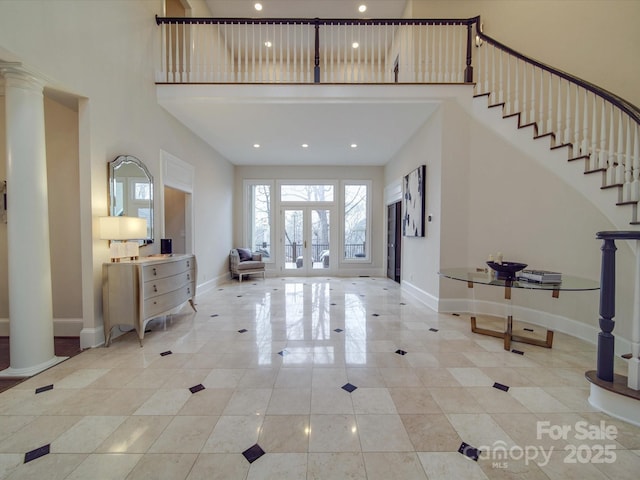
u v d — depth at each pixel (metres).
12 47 2.10
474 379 2.23
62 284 3.08
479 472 1.37
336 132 5.06
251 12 5.21
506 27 4.29
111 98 3.08
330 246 7.71
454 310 4.10
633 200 2.58
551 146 3.30
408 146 5.48
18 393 2.03
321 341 3.02
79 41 2.66
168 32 4.40
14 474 1.36
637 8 3.40
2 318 3.07
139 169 3.55
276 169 7.60
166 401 1.94
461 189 3.99
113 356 2.63
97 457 1.46
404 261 5.55
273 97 3.97
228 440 1.57
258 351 2.76
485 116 3.84
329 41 5.57
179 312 4.12
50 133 3.00
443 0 4.61
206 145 5.65
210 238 5.89
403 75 4.83
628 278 2.61
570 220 3.17
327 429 1.66
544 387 2.12
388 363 2.51
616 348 2.71
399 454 1.48
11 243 2.27
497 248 3.80
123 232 2.86
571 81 3.07
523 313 3.68
